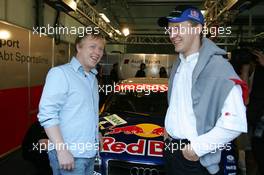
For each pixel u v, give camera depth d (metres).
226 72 1.59
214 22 9.88
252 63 3.38
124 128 3.30
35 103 6.34
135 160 2.71
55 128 1.80
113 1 11.73
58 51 8.04
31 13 7.01
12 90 5.24
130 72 14.20
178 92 1.82
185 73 1.79
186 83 1.77
